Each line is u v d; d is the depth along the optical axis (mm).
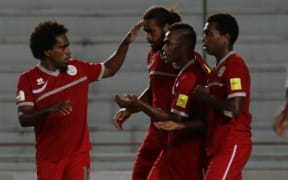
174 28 18953
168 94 19781
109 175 35500
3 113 43094
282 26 45344
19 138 42156
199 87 18062
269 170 38938
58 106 17828
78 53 44344
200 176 19422
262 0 46031
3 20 45219
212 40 18125
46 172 18719
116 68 19859
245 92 17766
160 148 20797
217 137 18109
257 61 44562
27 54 44625
